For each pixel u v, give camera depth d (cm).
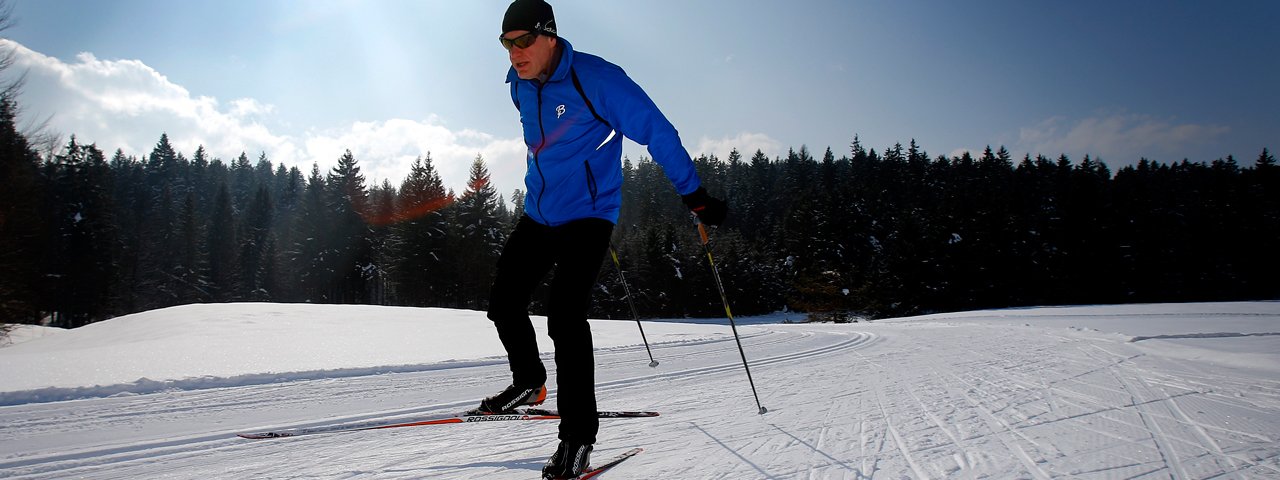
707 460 220
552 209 217
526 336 240
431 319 1141
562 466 191
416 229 4181
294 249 4975
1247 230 4828
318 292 4888
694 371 550
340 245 4909
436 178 4275
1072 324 1159
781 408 334
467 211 4297
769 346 801
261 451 259
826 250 5291
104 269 3531
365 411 388
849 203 5909
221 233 5466
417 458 236
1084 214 4838
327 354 638
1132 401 334
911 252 4494
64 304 3366
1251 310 1645
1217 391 366
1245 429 262
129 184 6781
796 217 5719
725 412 325
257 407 398
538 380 246
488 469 219
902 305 4469
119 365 518
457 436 273
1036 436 251
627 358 655
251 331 855
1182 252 4847
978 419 289
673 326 1267
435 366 580
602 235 215
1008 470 203
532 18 200
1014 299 4506
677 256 4969
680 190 211
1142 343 711
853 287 4516
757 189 9331
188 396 430
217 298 5128
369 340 782
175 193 8650
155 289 4684
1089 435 253
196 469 237
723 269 4906
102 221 3553
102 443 289
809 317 4250
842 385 429
